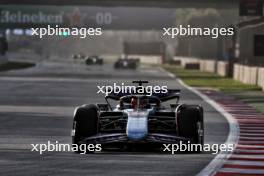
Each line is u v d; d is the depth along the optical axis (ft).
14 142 158.61
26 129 190.70
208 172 113.80
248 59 567.18
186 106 142.31
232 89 406.82
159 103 153.89
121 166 119.44
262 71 404.36
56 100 320.29
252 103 301.02
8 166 118.52
